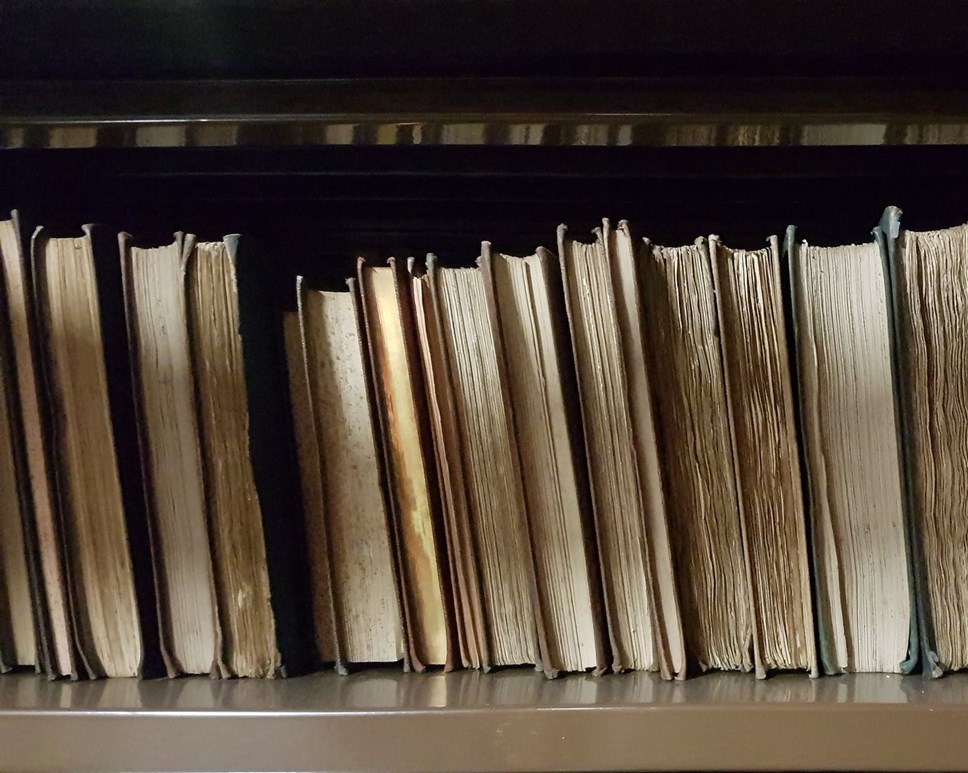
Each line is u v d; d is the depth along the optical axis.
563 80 0.45
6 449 0.43
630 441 0.41
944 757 0.35
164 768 0.38
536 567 0.42
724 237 0.60
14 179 0.55
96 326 0.42
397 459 0.43
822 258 0.40
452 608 0.44
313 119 0.44
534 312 0.42
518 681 0.42
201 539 0.43
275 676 0.43
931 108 0.44
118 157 0.51
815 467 0.41
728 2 0.38
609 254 0.40
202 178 0.55
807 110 0.44
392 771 0.37
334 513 0.44
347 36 0.41
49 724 0.38
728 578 0.42
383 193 0.58
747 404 0.41
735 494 0.41
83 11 0.38
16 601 0.45
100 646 0.44
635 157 0.52
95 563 0.43
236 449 0.42
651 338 0.41
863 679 0.40
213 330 0.42
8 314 0.42
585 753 0.37
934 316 0.40
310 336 0.44
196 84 0.45
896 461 0.40
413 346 0.42
